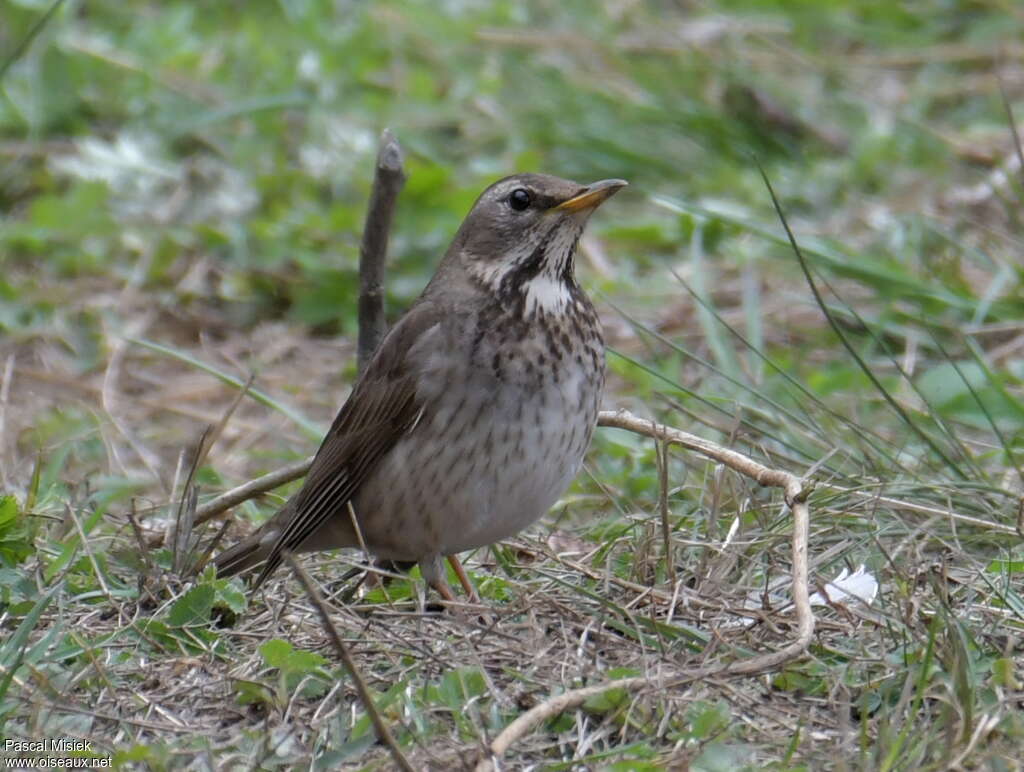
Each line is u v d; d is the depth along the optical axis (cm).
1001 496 1066
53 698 814
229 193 1722
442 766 743
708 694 814
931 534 1005
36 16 1906
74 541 1011
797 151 1848
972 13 2156
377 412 968
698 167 1792
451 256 991
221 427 1121
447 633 899
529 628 886
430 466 955
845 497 1048
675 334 1475
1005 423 1265
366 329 1183
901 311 1452
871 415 1277
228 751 774
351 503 1002
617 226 1669
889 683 811
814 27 2130
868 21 2167
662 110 1852
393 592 1008
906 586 889
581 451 970
